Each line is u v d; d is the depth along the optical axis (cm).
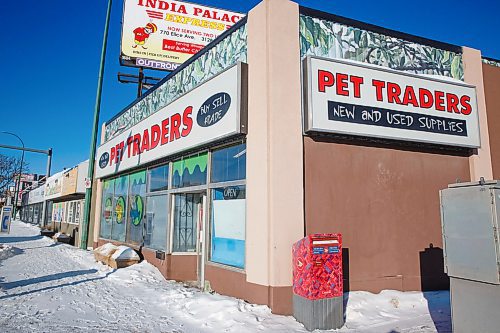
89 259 1370
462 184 494
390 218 789
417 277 798
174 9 1891
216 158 869
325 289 581
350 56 810
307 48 764
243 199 766
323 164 738
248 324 586
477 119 878
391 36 868
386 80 784
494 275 445
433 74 908
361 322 609
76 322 629
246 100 750
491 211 456
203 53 955
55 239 2255
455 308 489
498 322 443
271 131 686
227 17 1988
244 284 724
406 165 827
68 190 2345
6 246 1627
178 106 975
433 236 831
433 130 820
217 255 838
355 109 742
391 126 772
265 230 667
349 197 753
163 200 1104
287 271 654
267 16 728
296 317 611
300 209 680
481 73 967
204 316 645
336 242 601
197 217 1051
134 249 1271
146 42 1825
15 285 918
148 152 1138
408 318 630
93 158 1677
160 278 1020
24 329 585
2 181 5616
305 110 717
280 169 676
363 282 745
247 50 773
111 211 1555
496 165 943
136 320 642
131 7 1822
